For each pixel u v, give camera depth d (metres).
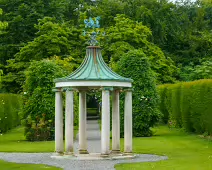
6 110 38.00
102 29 49.53
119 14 51.88
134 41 48.53
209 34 58.69
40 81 31.16
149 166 16.97
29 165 17.84
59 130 20.39
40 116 30.91
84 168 16.62
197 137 29.16
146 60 32.72
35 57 45.88
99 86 19.56
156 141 27.80
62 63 41.94
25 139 31.41
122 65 32.69
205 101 28.36
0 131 36.09
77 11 61.66
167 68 48.44
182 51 57.81
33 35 53.78
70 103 19.75
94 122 51.12
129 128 20.06
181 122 35.38
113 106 20.58
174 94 35.84
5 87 47.56
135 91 32.28
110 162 18.25
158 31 57.03
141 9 56.50
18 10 53.72
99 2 65.06
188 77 50.41
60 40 46.94
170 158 19.48
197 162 17.89
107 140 19.17
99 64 20.11
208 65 50.56
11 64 47.19
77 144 27.16
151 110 32.06
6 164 18.28
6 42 52.81
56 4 55.88
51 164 18.03
